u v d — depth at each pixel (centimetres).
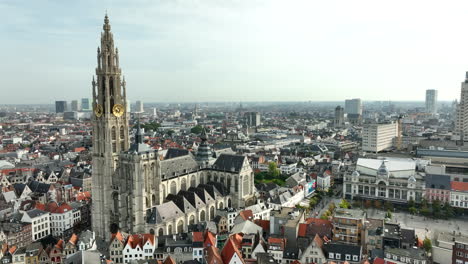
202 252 17238
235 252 15700
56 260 17888
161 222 19738
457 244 16588
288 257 16712
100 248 19962
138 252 17325
